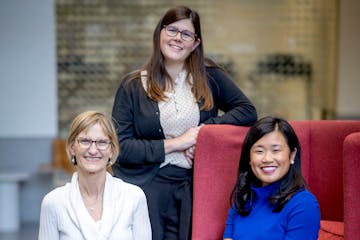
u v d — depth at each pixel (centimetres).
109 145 262
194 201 299
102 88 714
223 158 298
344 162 251
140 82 297
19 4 646
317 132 309
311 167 311
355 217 247
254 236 252
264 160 253
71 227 258
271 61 738
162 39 291
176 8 290
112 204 264
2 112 653
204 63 304
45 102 658
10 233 603
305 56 739
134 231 271
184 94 298
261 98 743
